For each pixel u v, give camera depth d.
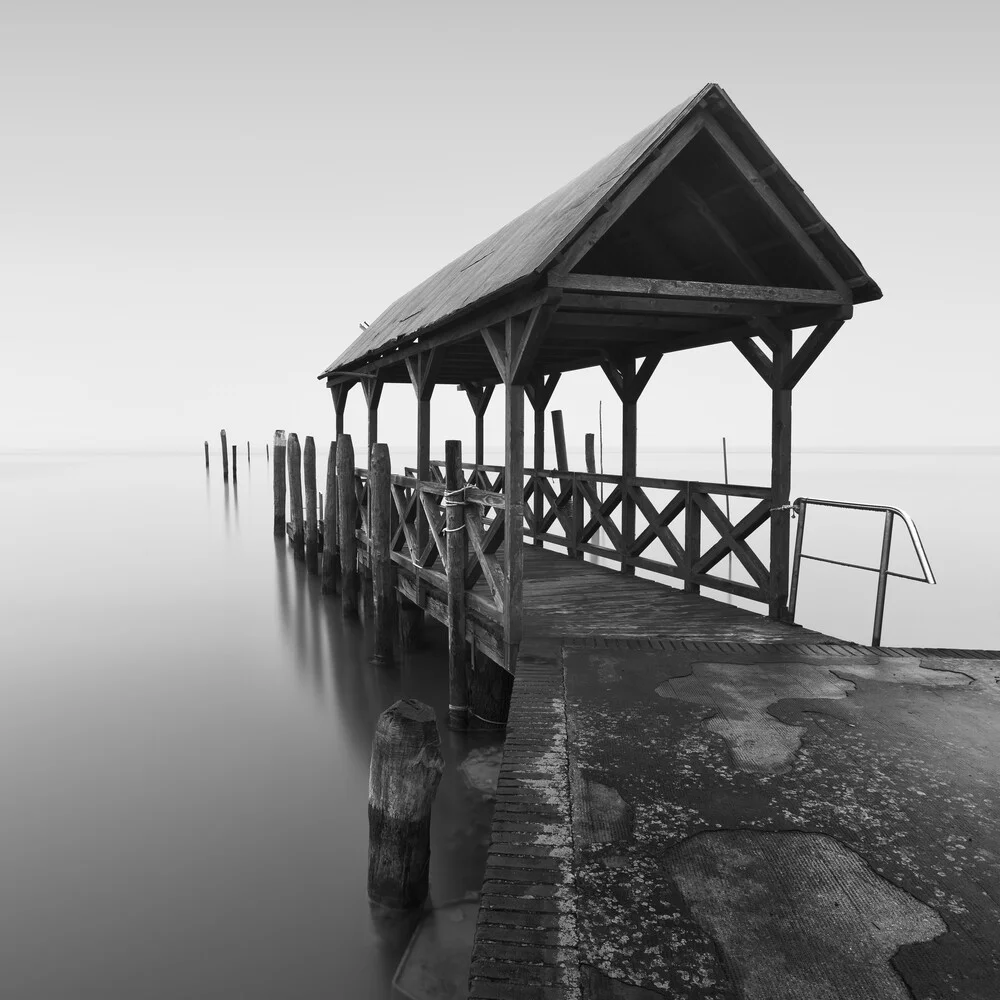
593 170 7.30
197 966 4.13
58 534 20.83
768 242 6.10
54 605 12.64
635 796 3.15
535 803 3.10
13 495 33.00
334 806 5.98
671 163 5.74
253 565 16.19
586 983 2.05
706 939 2.24
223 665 9.45
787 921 2.33
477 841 5.36
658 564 8.19
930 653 5.31
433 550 8.02
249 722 7.65
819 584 16.59
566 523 10.50
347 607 11.41
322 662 9.52
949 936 2.25
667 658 5.21
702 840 2.81
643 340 8.21
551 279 5.16
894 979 2.07
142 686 8.70
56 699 8.27
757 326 6.23
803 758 3.53
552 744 3.70
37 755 6.86
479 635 6.79
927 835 2.83
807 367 6.19
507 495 5.84
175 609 12.34
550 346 8.84
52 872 5.02
